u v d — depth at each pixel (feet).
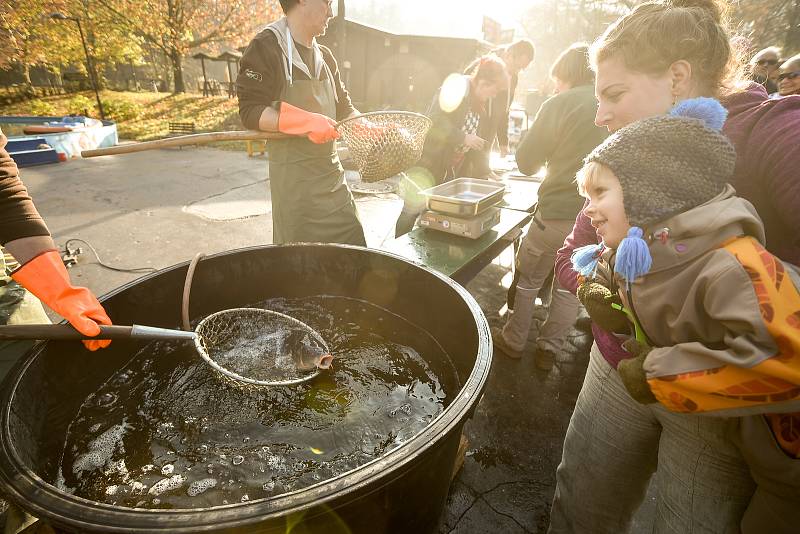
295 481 4.08
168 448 4.37
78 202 19.89
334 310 6.70
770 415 2.47
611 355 3.76
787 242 2.81
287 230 7.77
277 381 4.86
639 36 2.99
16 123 38.42
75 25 55.42
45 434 4.03
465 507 6.12
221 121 50.29
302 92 7.00
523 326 9.04
